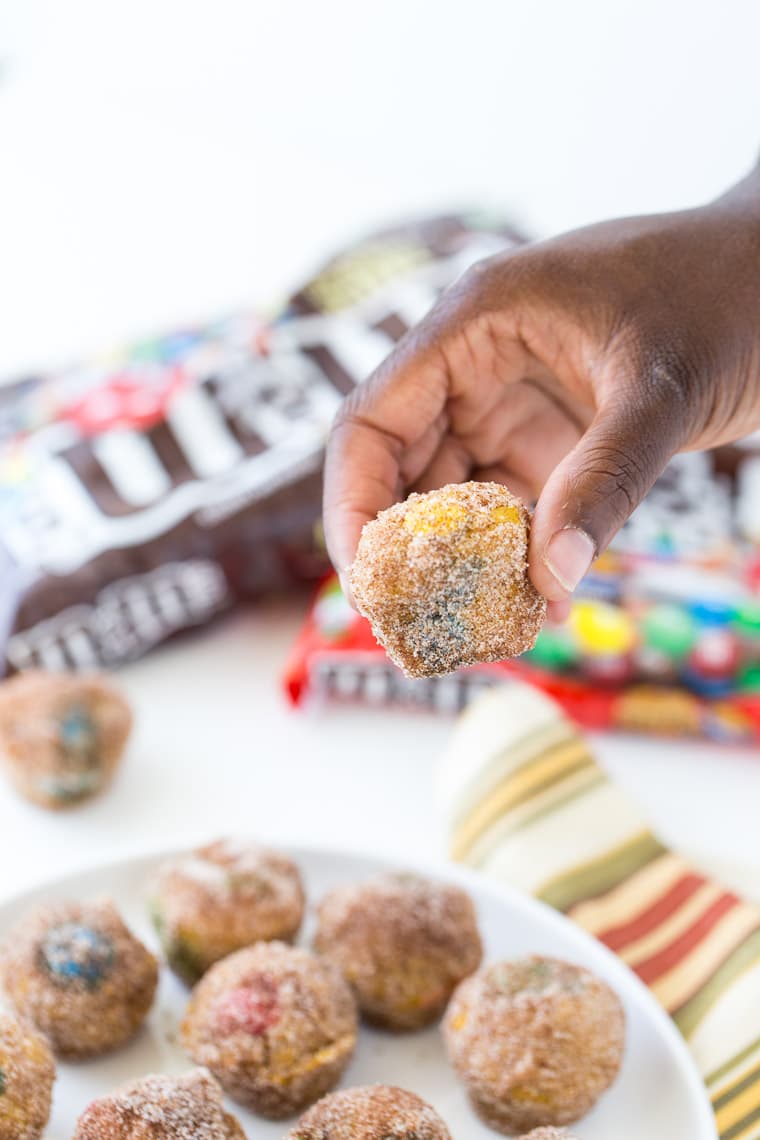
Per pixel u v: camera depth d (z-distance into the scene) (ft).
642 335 1.51
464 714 2.03
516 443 1.74
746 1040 1.63
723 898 1.78
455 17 3.38
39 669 2.18
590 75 3.31
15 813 2.02
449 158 3.52
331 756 2.12
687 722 2.11
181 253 3.10
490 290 1.58
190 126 3.65
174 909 1.71
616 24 3.26
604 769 1.95
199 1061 1.60
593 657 2.12
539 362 1.63
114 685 2.10
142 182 3.40
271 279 3.00
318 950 1.70
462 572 1.40
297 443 2.25
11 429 2.31
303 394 2.31
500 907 1.74
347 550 1.56
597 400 1.55
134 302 2.92
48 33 3.75
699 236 1.57
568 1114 1.55
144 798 2.04
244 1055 1.58
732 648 2.10
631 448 1.42
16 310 2.90
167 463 2.26
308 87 3.59
